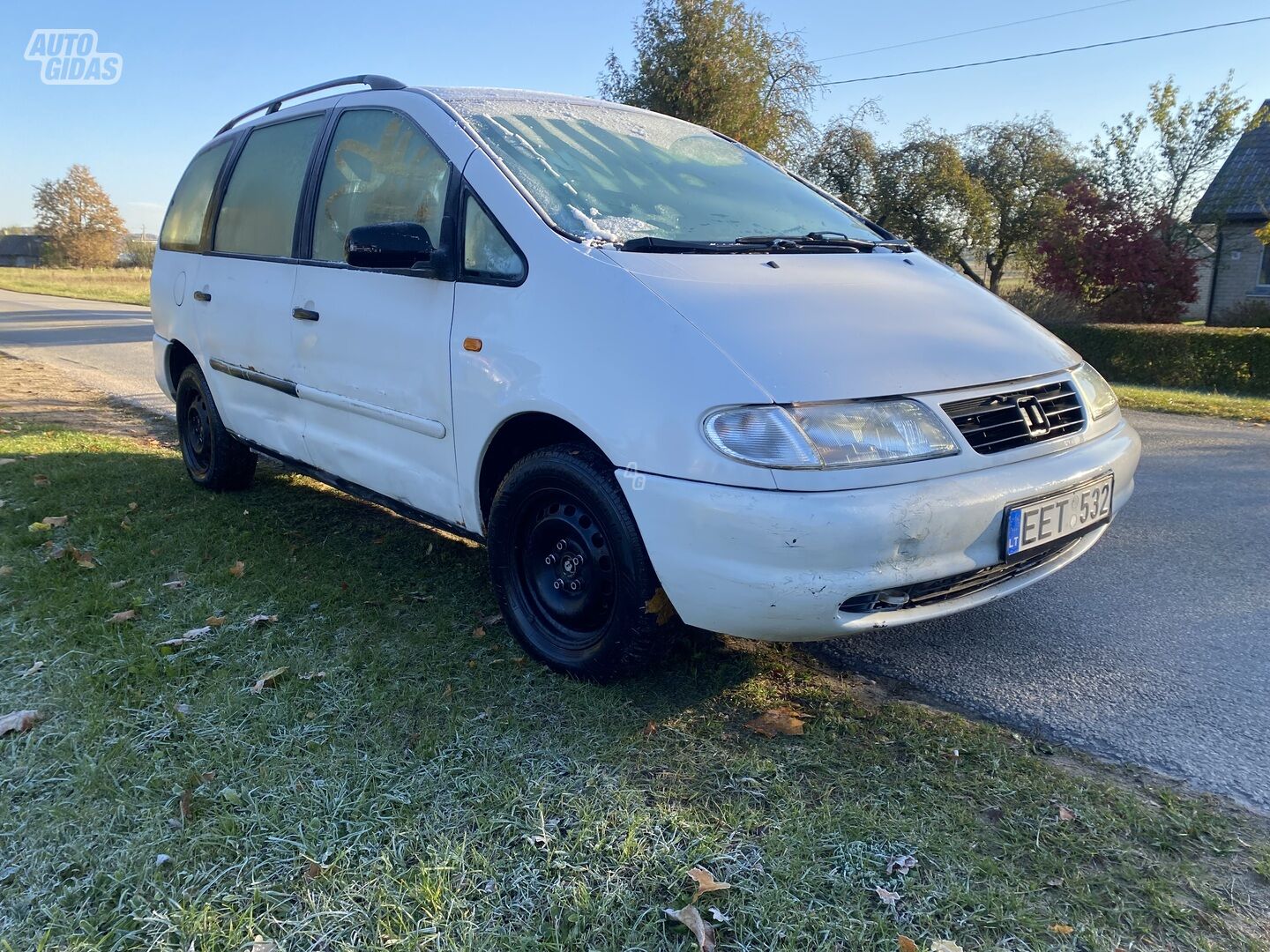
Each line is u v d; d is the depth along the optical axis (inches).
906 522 94.4
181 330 197.9
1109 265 791.1
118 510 186.7
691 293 106.6
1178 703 114.3
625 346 103.0
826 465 93.1
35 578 147.3
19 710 107.8
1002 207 1253.7
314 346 150.0
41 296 1231.5
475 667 119.5
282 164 167.6
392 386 134.0
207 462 201.9
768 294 110.0
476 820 88.0
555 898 78.0
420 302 128.5
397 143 140.6
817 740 103.6
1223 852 85.2
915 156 1197.1
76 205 2933.1
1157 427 323.3
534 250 114.7
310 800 90.8
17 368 428.5
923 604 103.5
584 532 113.1
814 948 73.4
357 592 144.6
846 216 160.6
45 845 84.8
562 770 96.7
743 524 93.0
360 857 83.0
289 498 200.1
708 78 727.1
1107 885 80.7
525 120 139.7
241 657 121.4
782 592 93.4
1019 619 141.9
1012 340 120.0
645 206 132.1
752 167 164.7
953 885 80.1
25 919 76.1
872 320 111.0
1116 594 152.3
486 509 127.1
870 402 98.0
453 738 102.3
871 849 84.7
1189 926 76.2
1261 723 109.3
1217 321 883.4
